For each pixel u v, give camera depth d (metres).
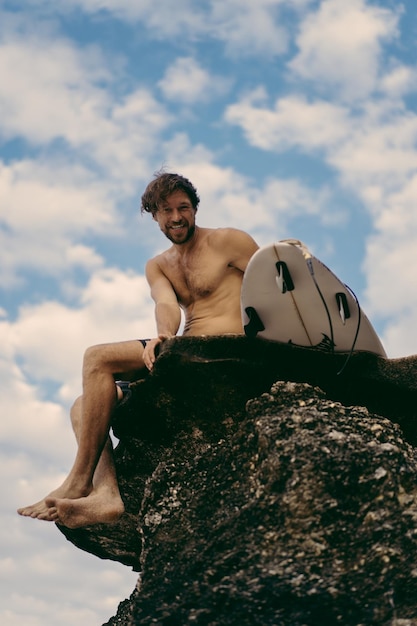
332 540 3.79
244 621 3.74
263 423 4.03
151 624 3.87
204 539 3.98
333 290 4.32
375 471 3.86
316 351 4.34
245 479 4.04
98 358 4.47
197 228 4.68
